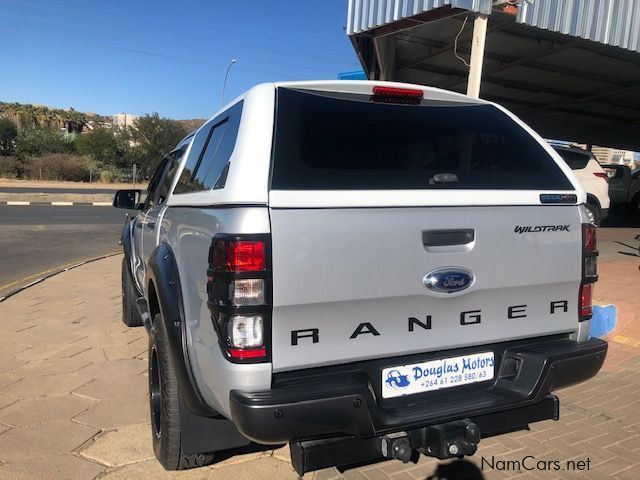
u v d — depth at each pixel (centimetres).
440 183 266
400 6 945
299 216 231
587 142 2625
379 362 253
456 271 261
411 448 251
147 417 383
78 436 354
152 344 317
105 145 5500
